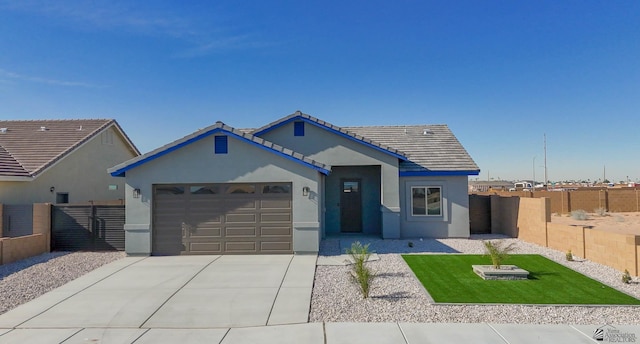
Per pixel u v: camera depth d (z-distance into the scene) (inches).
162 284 390.3
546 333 262.4
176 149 541.3
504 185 2901.1
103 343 255.0
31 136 898.7
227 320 293.4
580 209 1310.3
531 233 631.2
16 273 443.2
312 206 534.3
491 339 253.8
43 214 572.1
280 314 304.3
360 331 269.3
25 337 265.6
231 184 542.9
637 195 1317.7
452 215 690.8
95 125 967.6
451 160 717.9
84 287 382.3
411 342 250.5
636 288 363.6
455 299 332.8
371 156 676.1
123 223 579.5
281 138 680.4
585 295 341.1
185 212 542.0
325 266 465.4
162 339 260.5
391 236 674.8
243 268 453.7
